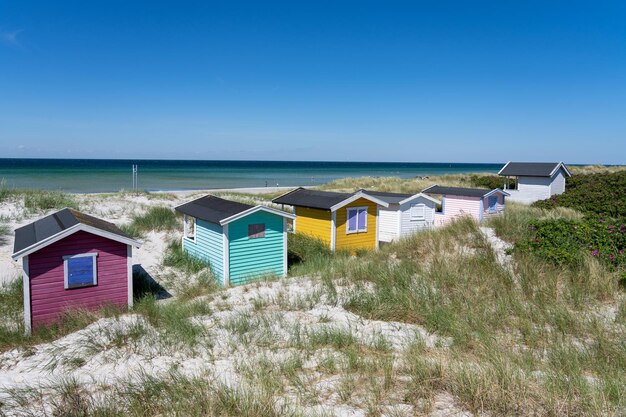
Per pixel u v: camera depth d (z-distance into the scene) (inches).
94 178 2586.1
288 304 365.7
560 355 237.1
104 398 224.4
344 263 480.7
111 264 415.5
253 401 203.6
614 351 239.1
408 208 812.6
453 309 318.0
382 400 204.1
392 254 520.4
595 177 1300.4
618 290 343.6
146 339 307.4
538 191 1282.0
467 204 919.0
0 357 311.6
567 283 352.2
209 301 399.9
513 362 232.2
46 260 386.0
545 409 185.2
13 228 631.8
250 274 541.6
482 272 388.8
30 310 380.2
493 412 185.5
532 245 439.8
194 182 2486.5
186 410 203.8
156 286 507.8
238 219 529.0
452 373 216.5
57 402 228.5
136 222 713.6
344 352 265.9
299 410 196.1
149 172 3604.8
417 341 270.4
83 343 310.5
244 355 275.0
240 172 4249.5
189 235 647.8
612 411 178.9
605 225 460.4
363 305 346.6
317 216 690.8
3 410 223.8
